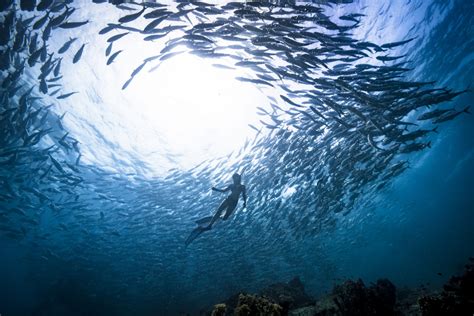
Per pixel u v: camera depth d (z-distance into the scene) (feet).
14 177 49.55
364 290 26.96
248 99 55.62
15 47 26.18
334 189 47.73
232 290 91.45
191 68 49.49
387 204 129.59
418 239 198.49
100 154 66.23
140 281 94.43
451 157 111.75
